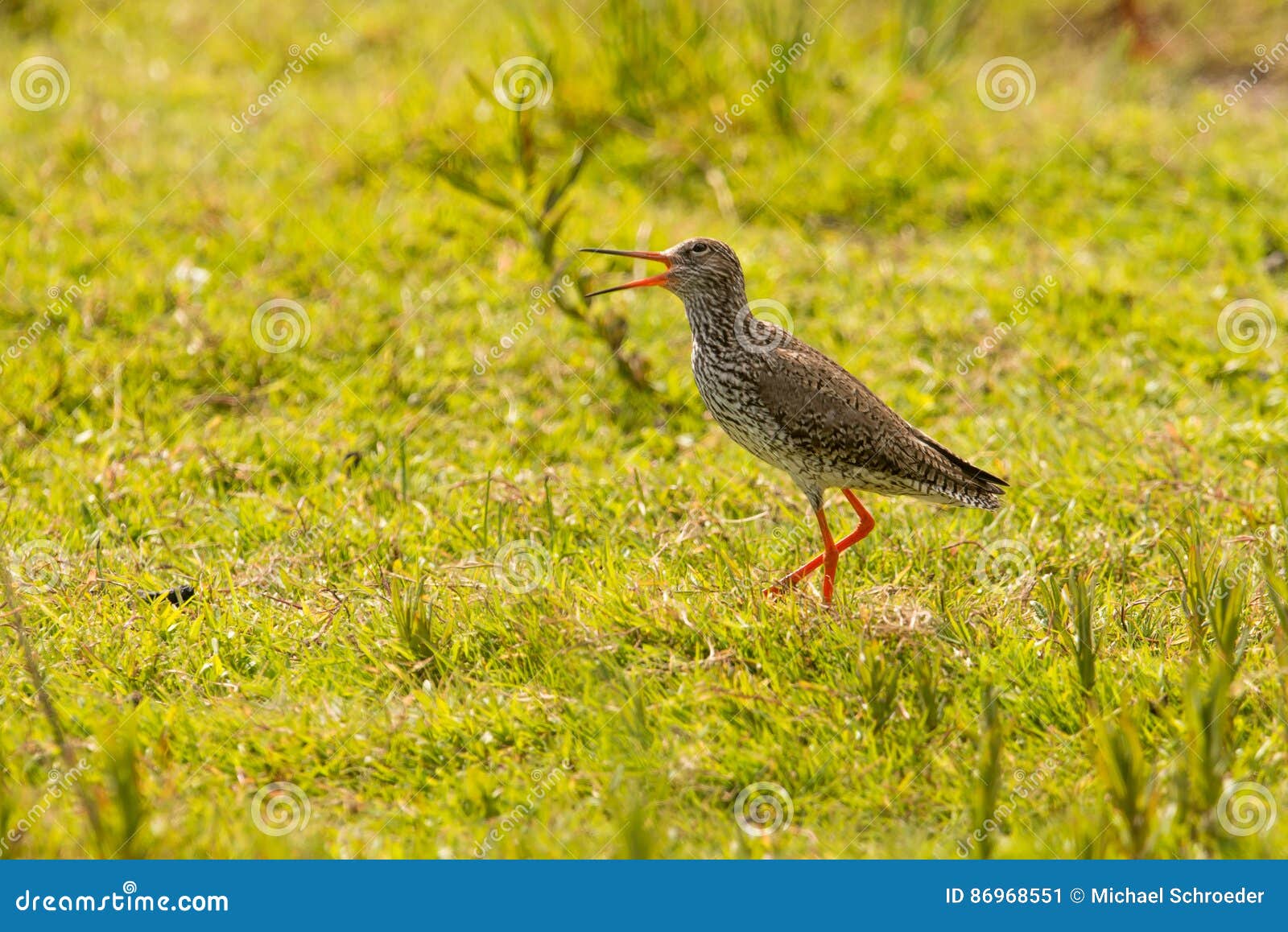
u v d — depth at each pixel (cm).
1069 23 2184
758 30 1817
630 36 1777
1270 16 2186
